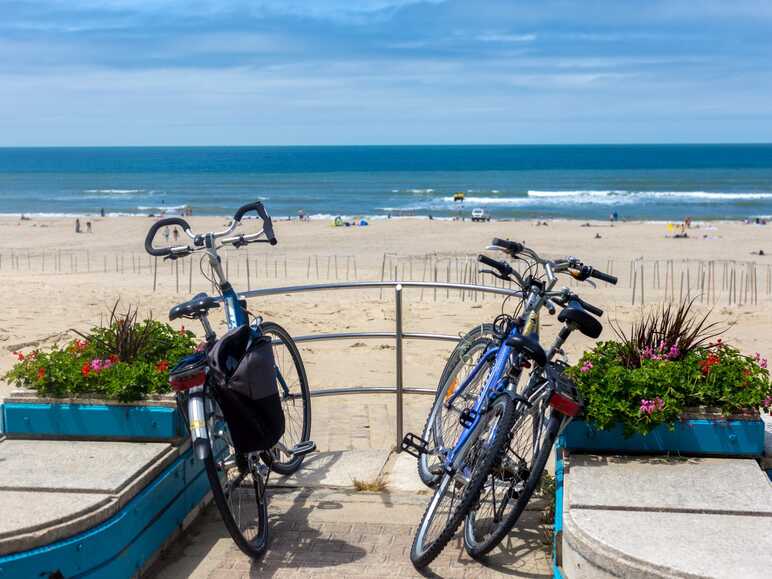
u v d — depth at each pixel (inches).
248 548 150.3
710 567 117.3
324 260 1210.6
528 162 6737.2
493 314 579.8
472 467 150.7
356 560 156.3
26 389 176.1
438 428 193.8
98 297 649.6
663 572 117.2
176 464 163.9
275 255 1274.6
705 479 149.0
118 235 1648.6
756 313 620.7
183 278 940.0
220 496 143.8
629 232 1708.9
